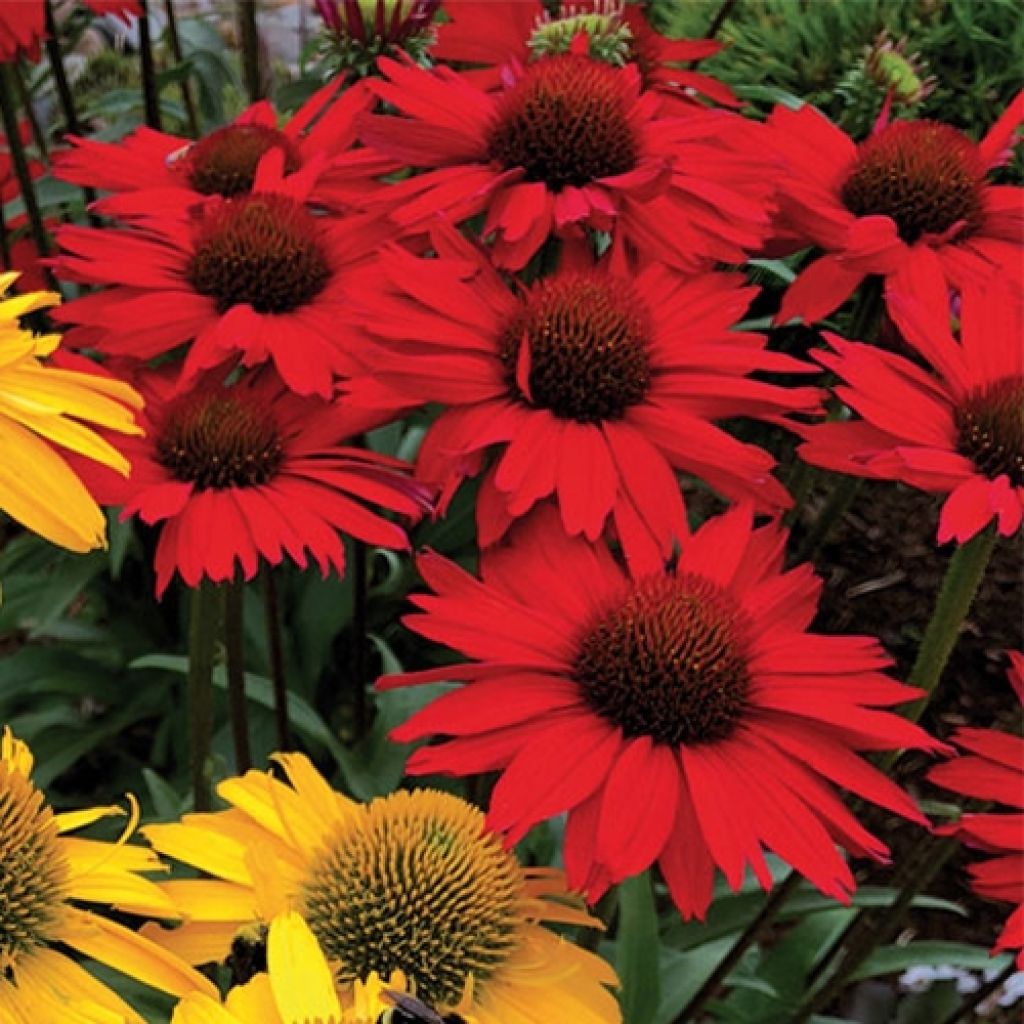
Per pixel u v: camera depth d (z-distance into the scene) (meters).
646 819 0.54
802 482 0.67
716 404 0.60
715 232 0.63
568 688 0.56
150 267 0.63
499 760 0.55
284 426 0.62
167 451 0.60
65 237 0.64
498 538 0.59
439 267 0.61
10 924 0.53
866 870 0.91
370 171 0.67
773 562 0.60
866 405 0.59
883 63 0.77
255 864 0.55
